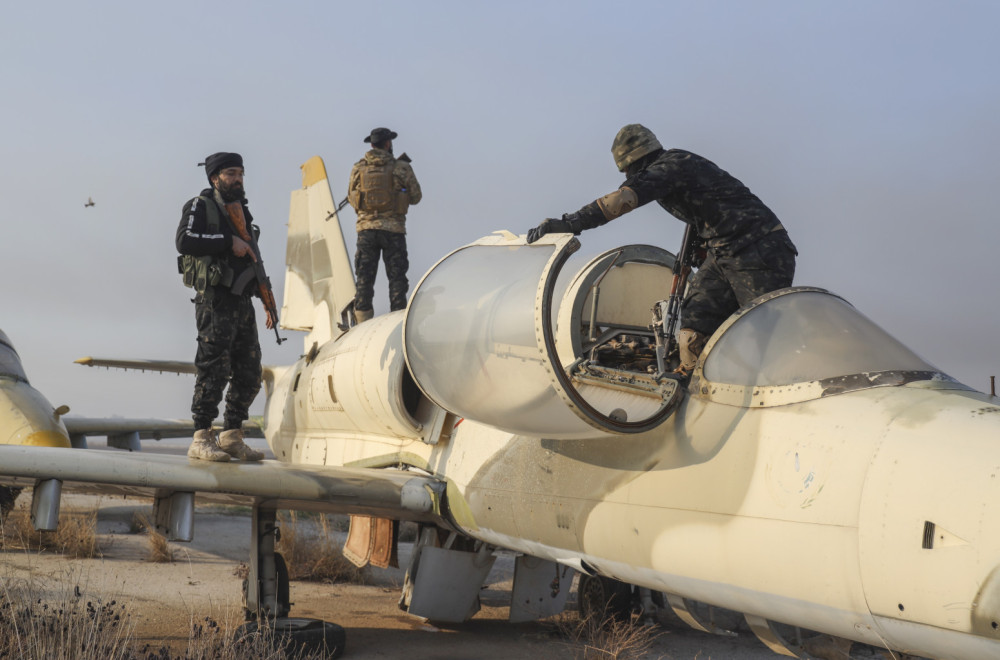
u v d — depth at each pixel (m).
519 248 4.77
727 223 4.34
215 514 14.79
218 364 6.00
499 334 4.42
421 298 5.19
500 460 5.46
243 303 6.09
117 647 4.80
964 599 2.73
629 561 4.30
